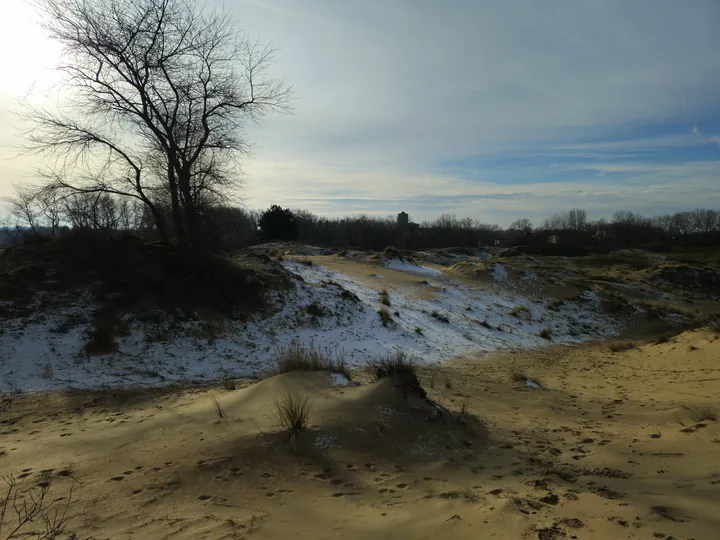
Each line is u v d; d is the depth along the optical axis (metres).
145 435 6.29
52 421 7.61
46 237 16.12
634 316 26.36
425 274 30.19
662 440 6.05
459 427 6.64
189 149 17.00
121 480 4.83
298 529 3.70
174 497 4.42
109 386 10.04
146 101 16.08
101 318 12.59
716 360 12.91
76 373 10.50
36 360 10.62
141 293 14.09
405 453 5.74
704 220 106.00
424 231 91.75
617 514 3.62
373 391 6.99
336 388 7.78
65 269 14.04
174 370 11.55
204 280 15.84
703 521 3.39
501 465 5.40
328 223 89.69
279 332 15.36
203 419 6.75
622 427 7.15
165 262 15.76
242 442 5.64
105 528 3.76
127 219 26.55
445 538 3.44
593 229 107.25
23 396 9.04
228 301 15.70
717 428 6.19
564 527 3.44
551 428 7.21
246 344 14.02
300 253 43.28
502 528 3.50
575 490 4.34
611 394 10.45
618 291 31.44
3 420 7.67
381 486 4.77
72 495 4.47
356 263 31.14
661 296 32.44
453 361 15.55
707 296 34.19
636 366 14.72
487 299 26.06
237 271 17.12
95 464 5.32
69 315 12.38
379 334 17.30
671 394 9.81
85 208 18.33
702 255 67.19
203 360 12.48
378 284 25.09
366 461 5.45
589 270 42.00
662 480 4.50
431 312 21.41
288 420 6.07
